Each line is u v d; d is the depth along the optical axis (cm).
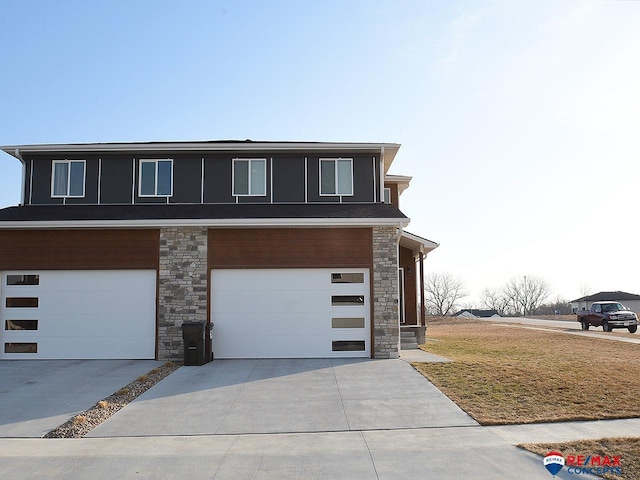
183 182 1736
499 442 774
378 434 826
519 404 974
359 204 1711
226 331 1519
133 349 1516
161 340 1508
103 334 1522
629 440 756
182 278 1527
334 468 677
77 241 1546
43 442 808
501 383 1126
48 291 1537
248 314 1525
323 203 1725
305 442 790
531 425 861
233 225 1511
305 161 1753
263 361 1466
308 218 1513
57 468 689
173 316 1516
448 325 3606
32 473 671
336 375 1258
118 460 718
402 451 741
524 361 1413
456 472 658
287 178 1741
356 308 1532
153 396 1084
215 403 1022
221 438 817
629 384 1105
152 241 1541
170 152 1744
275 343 1520
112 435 840
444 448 750
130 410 982
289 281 1538
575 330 2848
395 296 1526
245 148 1723
